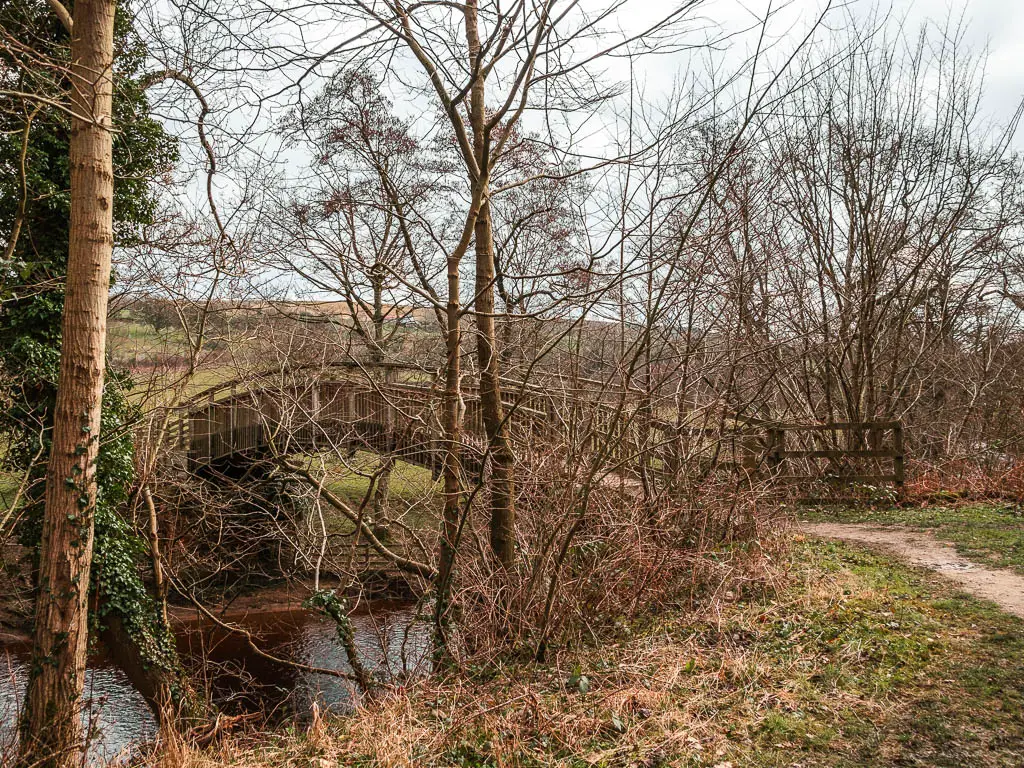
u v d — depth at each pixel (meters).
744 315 11.23
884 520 12.93
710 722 5.79
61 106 7.22
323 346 12.95
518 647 8.08
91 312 8.03
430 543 11.77
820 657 6.87
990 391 20.78
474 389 11.49
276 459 12.53
